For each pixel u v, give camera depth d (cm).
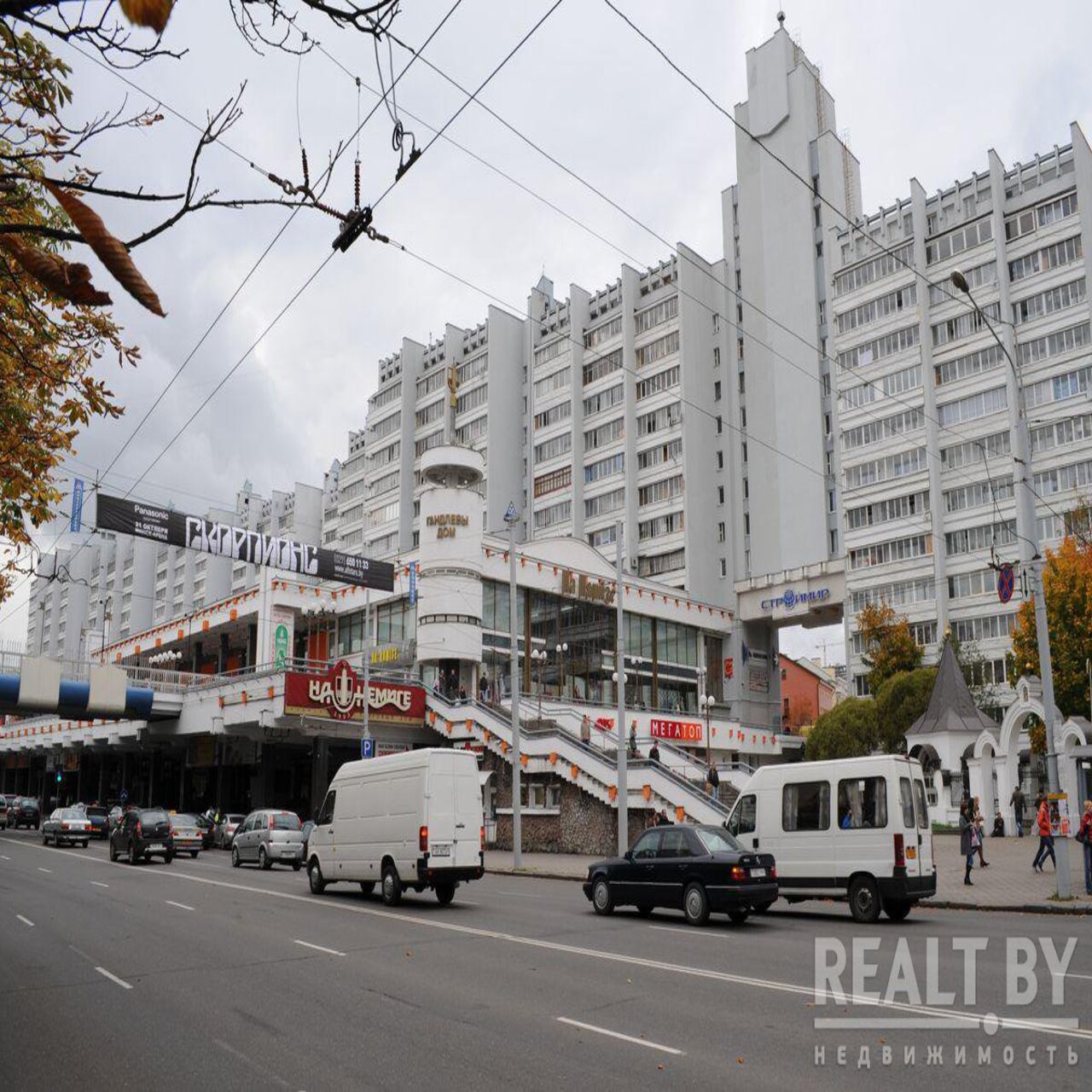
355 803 2081
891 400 6262
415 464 9138
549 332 8381
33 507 1061
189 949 1341
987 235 5938
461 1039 826
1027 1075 699
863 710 4906
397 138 831
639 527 7569
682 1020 882
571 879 2742
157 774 6688
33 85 697
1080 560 4412
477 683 4956
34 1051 804
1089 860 1962
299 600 5531
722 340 7656
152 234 476
